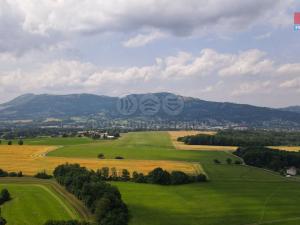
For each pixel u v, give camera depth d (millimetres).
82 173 145000
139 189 151125
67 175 148625
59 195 135500
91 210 114312
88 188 121938
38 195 135000
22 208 117688
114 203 109938
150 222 110688
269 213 124500
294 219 118562
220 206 130875
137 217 114750
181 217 116938
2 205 121312
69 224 90812
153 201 133875
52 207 119062
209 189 156375
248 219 117625
